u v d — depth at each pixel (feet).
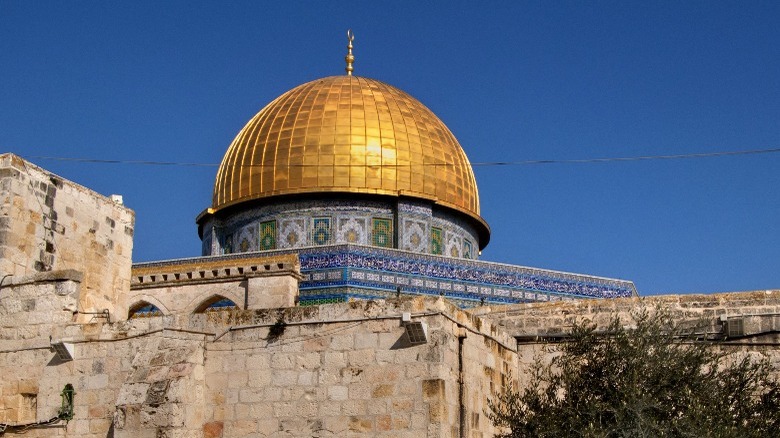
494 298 146.00
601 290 151.84
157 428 71.56
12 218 85.76
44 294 82.28
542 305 89.66
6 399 80.53
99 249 94.32
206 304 130.21
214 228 160.66
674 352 69.87
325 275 140.87
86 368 78.84
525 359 86.53
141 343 77.61
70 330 80.18
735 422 66.28
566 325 88.53
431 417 68.54
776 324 82.33
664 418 66.64
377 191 153.07
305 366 72.38
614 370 69.51
